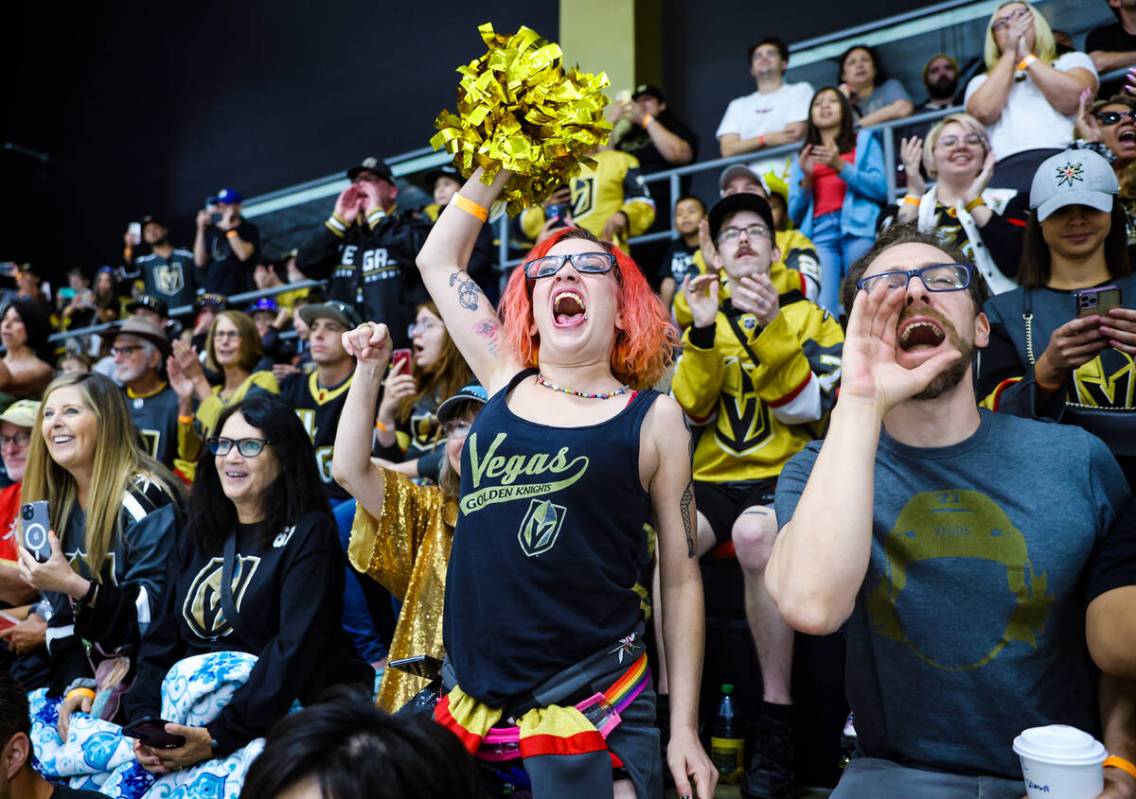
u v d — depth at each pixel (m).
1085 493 1.50
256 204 8.45
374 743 0.80
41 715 2.63
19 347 4.91
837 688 2.32
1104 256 2.41
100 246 9.80
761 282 2.56
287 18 8.71
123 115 9.76
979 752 1.50
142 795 2.29
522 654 1.49
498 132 1.77
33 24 10.45
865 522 1.35
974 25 5.32
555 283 1.72
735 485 2.73
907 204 3.43
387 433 3.42
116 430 2.86
